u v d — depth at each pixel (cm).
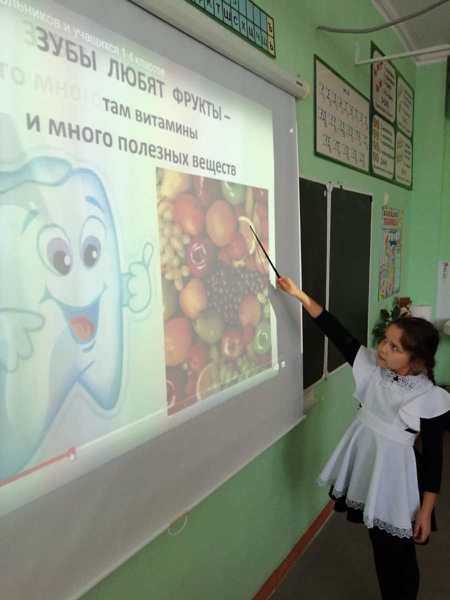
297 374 174
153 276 101
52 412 80
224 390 129
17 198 72
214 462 127
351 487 153
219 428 128
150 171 99
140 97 95
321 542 210
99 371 89
